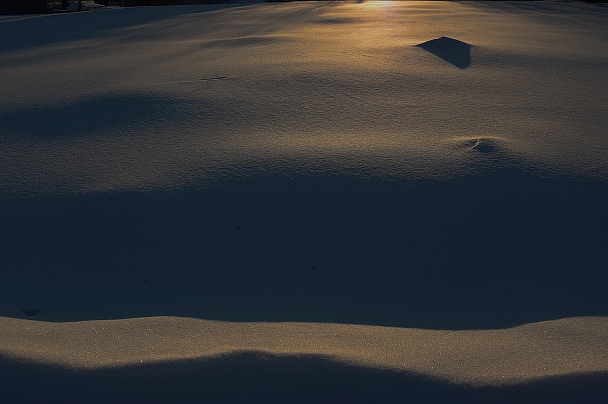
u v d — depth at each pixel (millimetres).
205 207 3771
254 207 3752
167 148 4617
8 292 3139
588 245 3465
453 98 5879
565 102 5852
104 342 2223
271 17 15273
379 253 3387
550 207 3744
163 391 1936
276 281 3205
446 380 1978
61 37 12281
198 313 2869
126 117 5391
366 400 1912
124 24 14664
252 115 5336
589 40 10562
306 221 3623
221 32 11812
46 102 5984
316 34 10734
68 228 3676
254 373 1979
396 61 7602
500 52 8422
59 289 3191
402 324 2719
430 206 3721
